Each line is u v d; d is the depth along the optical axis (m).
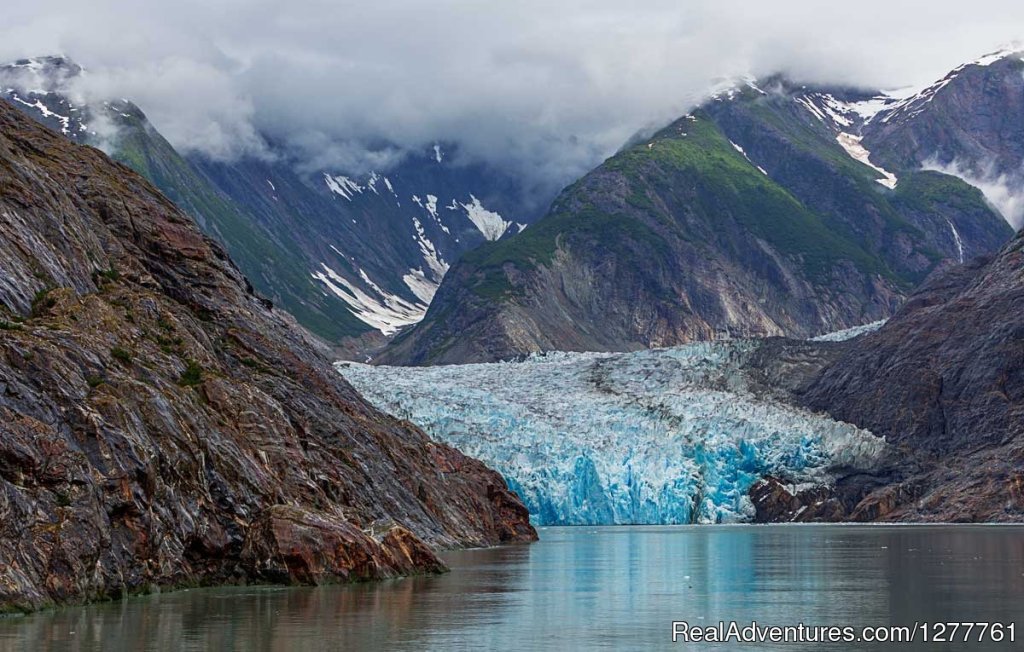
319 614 57.47
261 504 70.81
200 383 76.62
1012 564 87.06
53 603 55.00
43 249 75.06
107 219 90.12
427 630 53.44
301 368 96.06
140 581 61.12
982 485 179.25
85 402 61.06
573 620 57.00
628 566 90.38
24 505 55.25
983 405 197.62
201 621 54.69
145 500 62.06
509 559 99.00
